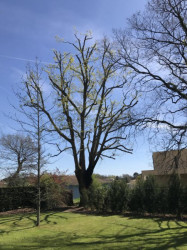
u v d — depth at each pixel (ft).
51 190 66.33
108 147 75.87
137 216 52.47
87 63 75.15
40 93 52.21
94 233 38.27
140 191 55.26
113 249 28.35
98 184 69.05
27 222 49.75
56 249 28.99
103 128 75.66
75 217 54.29
